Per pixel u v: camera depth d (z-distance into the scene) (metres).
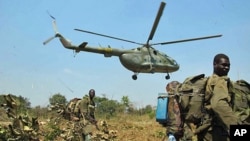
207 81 5.38
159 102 6.34
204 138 5.29
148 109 33.34
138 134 16.11
